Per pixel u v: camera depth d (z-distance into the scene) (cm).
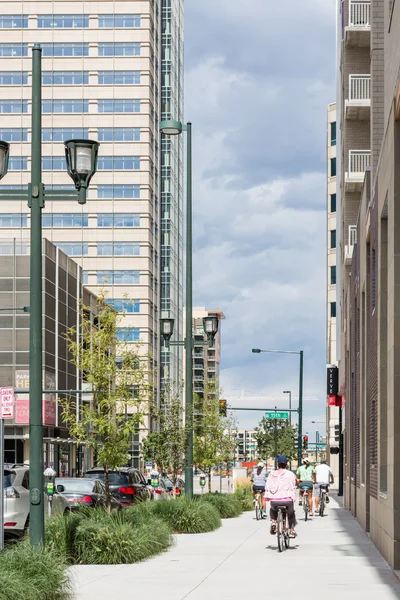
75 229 13712
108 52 13800
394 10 2097
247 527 3391
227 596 1595
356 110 5703
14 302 8881
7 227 13288
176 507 3119
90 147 1747
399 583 1773
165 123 3372
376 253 2612
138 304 13638
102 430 2525
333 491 8088
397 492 1983
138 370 2611
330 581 1805
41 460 1692
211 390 5412
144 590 1678
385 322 2392
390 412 2038
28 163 13325
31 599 1323
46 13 13700
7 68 13462
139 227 13712
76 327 9938
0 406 2195
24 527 2559
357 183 5738
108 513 2312
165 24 15662
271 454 11844
